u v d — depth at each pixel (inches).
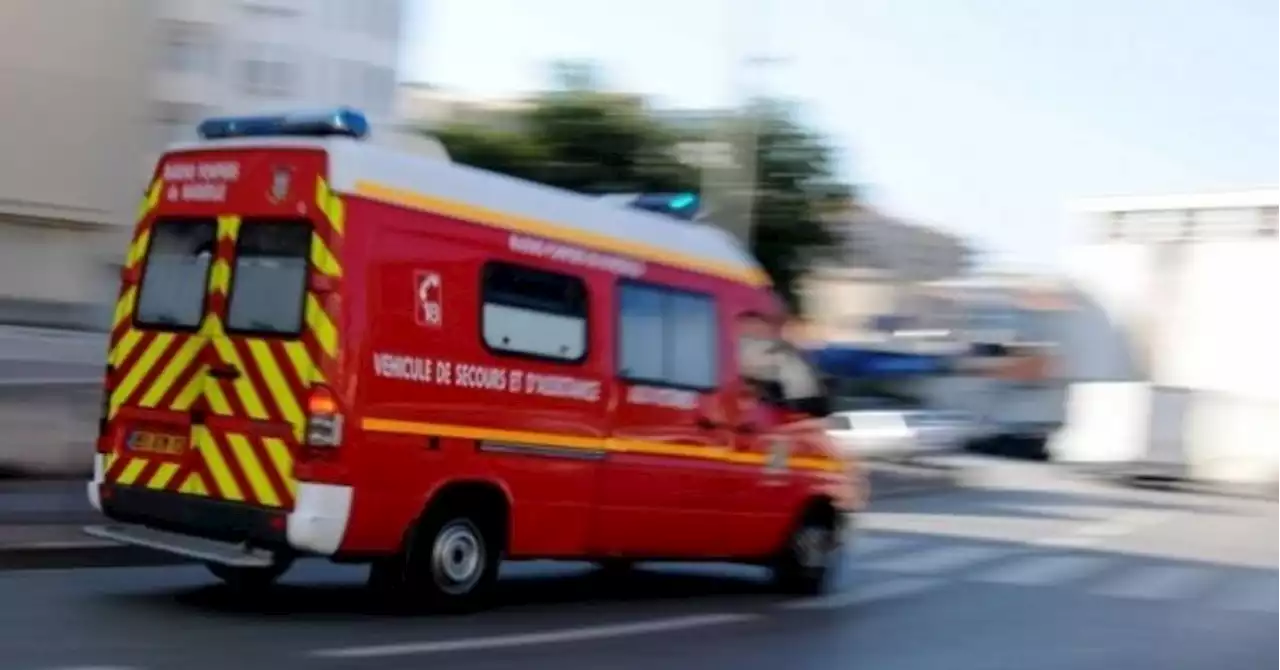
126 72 766.5
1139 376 1298.0
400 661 290.5
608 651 327.9
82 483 520.1
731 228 954.7
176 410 336.8
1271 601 525.7
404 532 332.8
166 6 1662.2
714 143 966.4
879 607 449.1
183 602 344.5
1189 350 1243.2
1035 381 1453.0
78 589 354.3
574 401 372.8
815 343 1535.4
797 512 453.7
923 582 521.7
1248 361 1206.3
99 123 752.3
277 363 321.4
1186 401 1226.0
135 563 409.1
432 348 334.3
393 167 330.3
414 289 330.6
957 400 1491.1
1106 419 1269.7
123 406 347.6
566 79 1158.3
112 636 293.6
